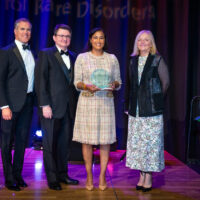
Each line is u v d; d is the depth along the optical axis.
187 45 4.84
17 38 2.92
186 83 4.89
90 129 2.83
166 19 4.90
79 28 5.02
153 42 2.90
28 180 3.19
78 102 2.94
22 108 2.90
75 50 5.00
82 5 4.98
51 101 2.90
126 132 5.06
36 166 3.74
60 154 3.11
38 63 2.88
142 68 2.90
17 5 4.98
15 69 2.83
